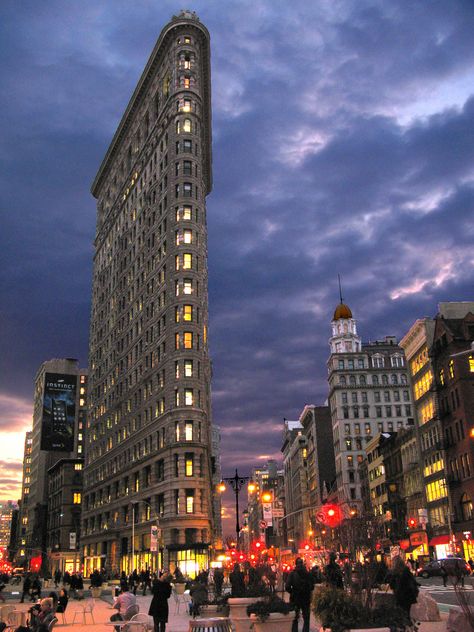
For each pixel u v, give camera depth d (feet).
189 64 352.28
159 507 287.89
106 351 421.59
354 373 502.79
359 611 46.16
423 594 79.46
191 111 340.18
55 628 90.68
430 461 288.10
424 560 240.53
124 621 70.38
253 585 80.59
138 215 382.01
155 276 335.26
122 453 355.97
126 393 364.38
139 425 333.42
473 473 239.50
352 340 532.32
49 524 619.67
